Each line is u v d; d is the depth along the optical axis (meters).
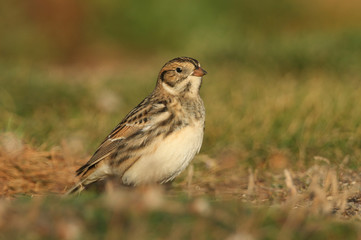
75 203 9.18
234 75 23.58
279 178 13.83
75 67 36.09
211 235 8.20
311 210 9.22
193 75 12.03
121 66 33.97
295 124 16.42
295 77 23.69
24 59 35.03
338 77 22.94
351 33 27.83
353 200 11.52
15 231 8.17
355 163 14.51
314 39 27.72
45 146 14.49
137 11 38.88
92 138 16.03
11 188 12.45
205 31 35.34
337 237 8.36
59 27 38.06
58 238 8.07
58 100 19.48
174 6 38.69
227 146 15.55
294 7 38.84
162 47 38.62
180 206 8.94
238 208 9.09
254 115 17.17
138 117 11.66
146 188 11.17
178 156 11.59
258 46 27.09
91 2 38.91
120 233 8.13
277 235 8.28
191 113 11.76
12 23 37.06
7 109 18.17
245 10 38.16
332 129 16.19
